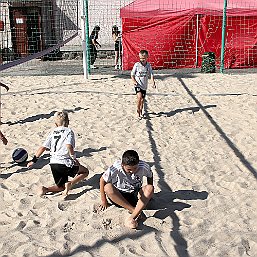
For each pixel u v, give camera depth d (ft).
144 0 53.57
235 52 52.44
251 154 20.77
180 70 51.39
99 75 46.26
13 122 26.96
